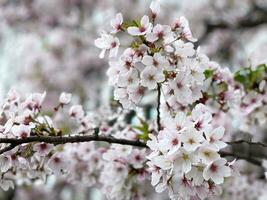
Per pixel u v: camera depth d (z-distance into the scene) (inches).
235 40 407.5
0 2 419.8
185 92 120.9
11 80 405.4
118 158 153.4
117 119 179.0
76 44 428.5
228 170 106.3
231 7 400.5
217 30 410.6
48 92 412.5
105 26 382.0
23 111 134.5
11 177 163.6
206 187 111.9
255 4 396.5
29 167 132.8
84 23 426.9
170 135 106.2
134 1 409.4
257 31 424.2
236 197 221.5
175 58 120.4
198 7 410.3
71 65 424.5
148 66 117.6
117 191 160.1
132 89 121.3
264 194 216.7
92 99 373.1
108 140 132.9
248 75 173.0
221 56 399.2
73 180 185.3
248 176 233.6
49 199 361.1
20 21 422.0
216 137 107.9
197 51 127.3
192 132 105.2
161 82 121.3
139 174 154.5
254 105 174.1
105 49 126.1
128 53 121.0
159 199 241.6
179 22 125.0
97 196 344.8
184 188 112.0
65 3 423.2
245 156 173.6
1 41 416.8
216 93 155.4
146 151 153.7
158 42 119.7
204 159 104.9
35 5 421.4
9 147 118.4
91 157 182.1
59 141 123.9
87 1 419.2
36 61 421.4
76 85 416.8
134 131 157.5
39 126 127.3
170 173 107.1
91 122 161.9
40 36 432.1
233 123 188.7
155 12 125.4
